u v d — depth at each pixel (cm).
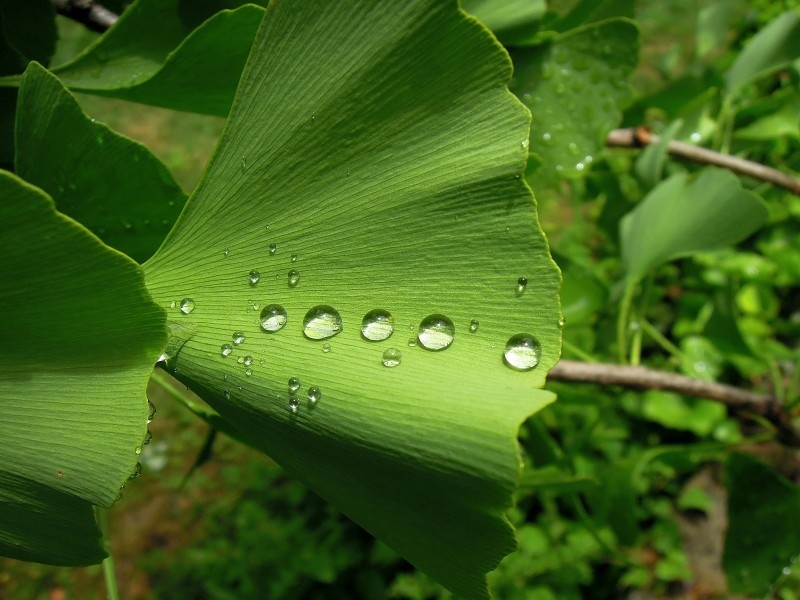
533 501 42
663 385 22
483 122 10
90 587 50
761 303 42
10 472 10
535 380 9
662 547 39
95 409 10
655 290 37
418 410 9
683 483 41
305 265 10
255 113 11
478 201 10
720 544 38
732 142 29
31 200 9
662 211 22
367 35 10
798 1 36
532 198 10
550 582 39
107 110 75
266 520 50
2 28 14
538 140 18
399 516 10
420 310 10
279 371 10
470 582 10
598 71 18
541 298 10
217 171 11
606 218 31
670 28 75
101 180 12
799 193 27
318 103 10
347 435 10
